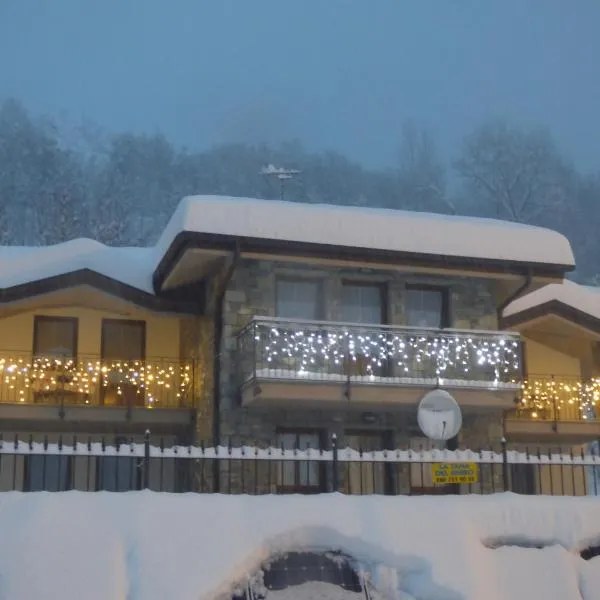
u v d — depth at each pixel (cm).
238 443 1794
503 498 1302
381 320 1947
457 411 1631
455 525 1219
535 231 1967
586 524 1284
